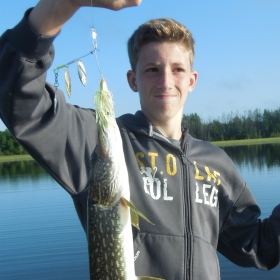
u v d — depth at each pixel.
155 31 0.93
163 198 0.92
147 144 0.96
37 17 0.69
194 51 1.02
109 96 0.77
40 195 5.35
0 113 0.76
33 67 0.71
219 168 1.06
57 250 2.71
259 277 2.13
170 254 0.87
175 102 0.95
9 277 2.27
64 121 0.81
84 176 0.85
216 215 1.01
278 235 1.11
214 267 0.95
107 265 0.78
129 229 0.79
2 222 3.64
